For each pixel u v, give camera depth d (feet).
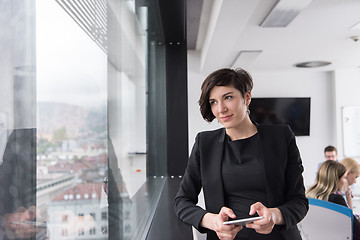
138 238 3.16
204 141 3.51
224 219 2.83
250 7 8.48
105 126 2.06
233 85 3.04
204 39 15.48
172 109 8.11
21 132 0.98
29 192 1.03
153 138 5.49
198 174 3.57
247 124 3.33
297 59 16.90
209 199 3.36
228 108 3.06
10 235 0.91
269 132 3.32
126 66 2.88
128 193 2.82
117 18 2.50
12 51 0.92
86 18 1.70
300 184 3.32
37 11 1.11
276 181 3.18
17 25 0.95
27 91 1.02
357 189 13.74
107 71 2.15
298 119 20.03
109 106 2.19
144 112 4.27
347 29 11.92
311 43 13.82
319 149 20.24
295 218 2.98
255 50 14.87
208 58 15.10
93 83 1.82
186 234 3.28
